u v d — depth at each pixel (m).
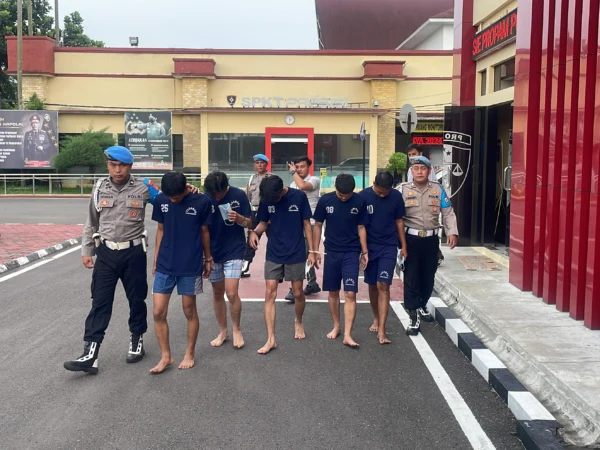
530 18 7.46
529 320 6.32
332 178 28.89
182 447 4.02
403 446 4.06
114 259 5.43
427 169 6.42
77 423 4.36
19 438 4.13
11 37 29.36
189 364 5.55
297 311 6.39
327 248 6.30
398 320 7.26
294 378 5.29
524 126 7.60
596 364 5.00
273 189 5.86
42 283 9.22
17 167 28.69
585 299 6.09
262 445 4.05
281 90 29.86
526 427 4.11
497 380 4.98
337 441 4.12
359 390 5.03
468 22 11.25
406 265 6.59
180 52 29.53
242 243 6.12
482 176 11.25
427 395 4.94
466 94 11.32
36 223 16.92
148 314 7.48
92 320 5.39
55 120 28.66
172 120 29.81
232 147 28.75
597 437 3.98
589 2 5.91
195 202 5.36
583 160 6.07
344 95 29.94
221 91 29.81
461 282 8.18
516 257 7.84
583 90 6.02
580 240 6.16
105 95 29.67
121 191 5.46
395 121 29.62
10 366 5.54
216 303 6.17
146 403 4.73
